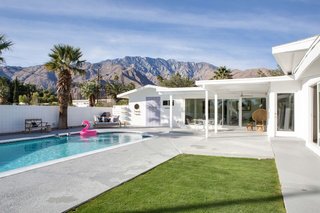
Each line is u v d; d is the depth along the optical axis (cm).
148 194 532
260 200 494
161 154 988
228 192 541
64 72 2055
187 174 691
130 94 2669
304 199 485
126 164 811
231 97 2183
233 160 882
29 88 5022
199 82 1460
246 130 1944
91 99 3416
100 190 557
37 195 526
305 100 1179
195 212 439
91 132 1859
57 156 1198
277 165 751
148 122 2566
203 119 2262
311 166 738
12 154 1238
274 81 1326
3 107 1695
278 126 1352
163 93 2228
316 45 630
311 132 1058
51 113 2078
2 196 521
